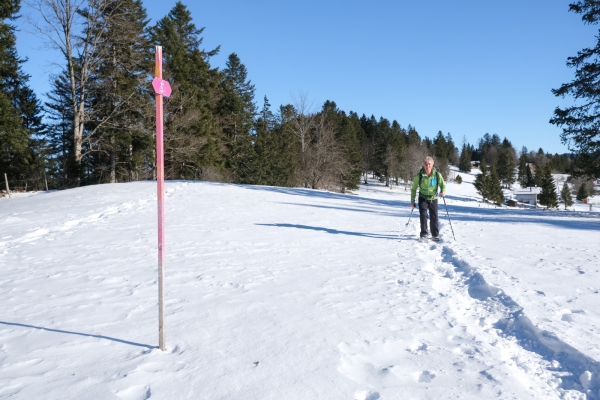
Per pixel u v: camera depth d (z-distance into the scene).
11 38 26.52
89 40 26.09
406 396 2.60
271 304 4.55
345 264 6.67
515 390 2.69
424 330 3.77
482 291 5.22
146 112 29.28
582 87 19.58
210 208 14.38
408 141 103.56
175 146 33.56
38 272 6.25
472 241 8.80
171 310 4.38
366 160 81.69
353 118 85.44
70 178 29.33
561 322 3.79
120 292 5.11
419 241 8.95
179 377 2.86
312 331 3.72
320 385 2.74
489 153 145.25
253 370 2.96
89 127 30.81
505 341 3.64
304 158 40.88
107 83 28.28
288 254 7.48
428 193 8.90
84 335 3.69
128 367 3.02
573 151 20.95
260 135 47.38
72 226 11.00
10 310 4.48
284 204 16.47
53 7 24.14
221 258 7.11
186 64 35.41
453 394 2.63
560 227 11.33
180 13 38.56
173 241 8.72
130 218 12.17
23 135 26.02
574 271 5.93
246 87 53.03
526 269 6.06
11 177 33.06
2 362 3.16
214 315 4.20
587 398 2.68
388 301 4.66
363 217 13.44
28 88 33.06
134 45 29.80
